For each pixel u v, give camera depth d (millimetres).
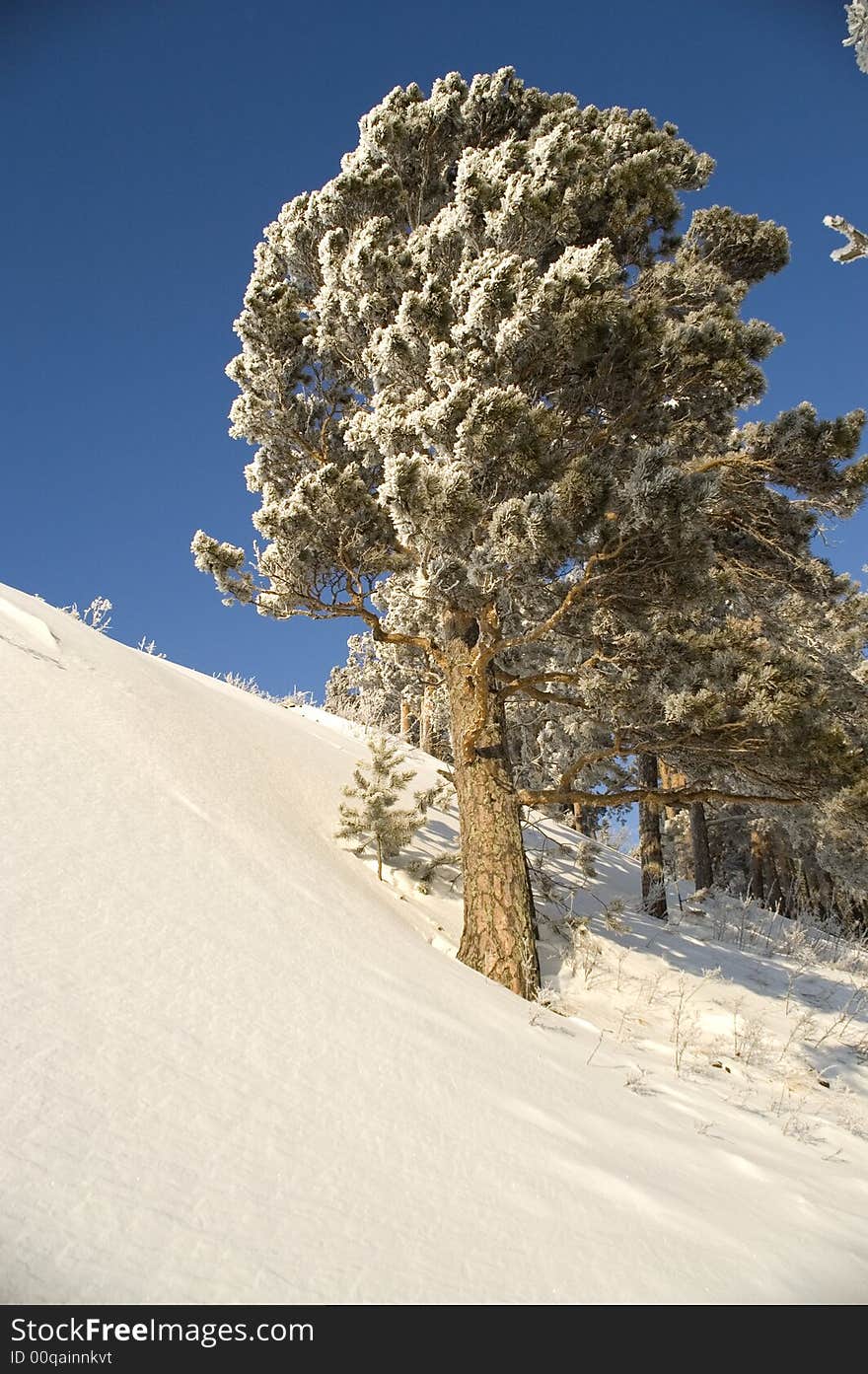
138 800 4859
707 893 14047
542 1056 4422
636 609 7375
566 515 6160
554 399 8016
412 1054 3402
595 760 8109
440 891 8469
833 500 9523
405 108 11219
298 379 10055
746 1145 4266
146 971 3029
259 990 3303
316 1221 2016
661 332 7367
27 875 3324
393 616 9523
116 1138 2016
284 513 7691
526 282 6930
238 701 12039
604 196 9008
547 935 8758
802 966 10344
